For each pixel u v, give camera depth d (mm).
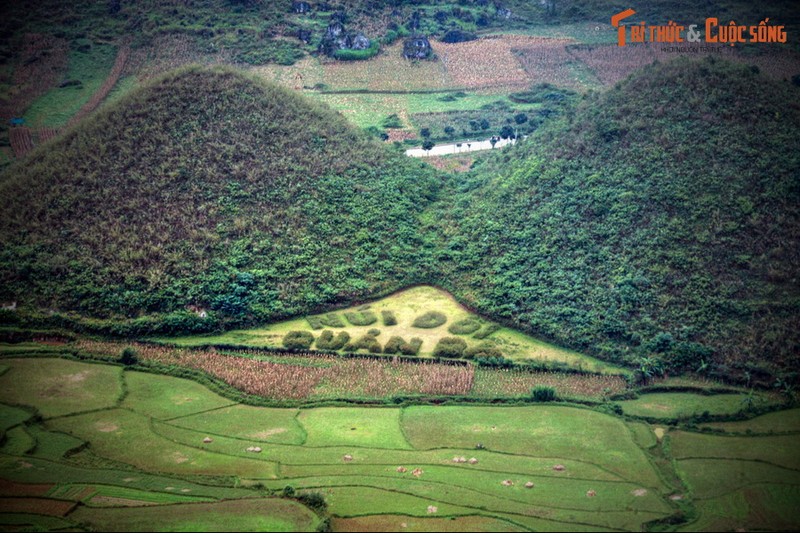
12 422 80438
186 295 106500
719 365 89312
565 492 67312
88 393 87375
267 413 83875
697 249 102688
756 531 61594
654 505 65062
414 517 63500
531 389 87438
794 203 104062
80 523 62469
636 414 81750
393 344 97688
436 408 84438
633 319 97375
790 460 72125
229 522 62281
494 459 73312
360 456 74250
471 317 105750
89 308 104938
